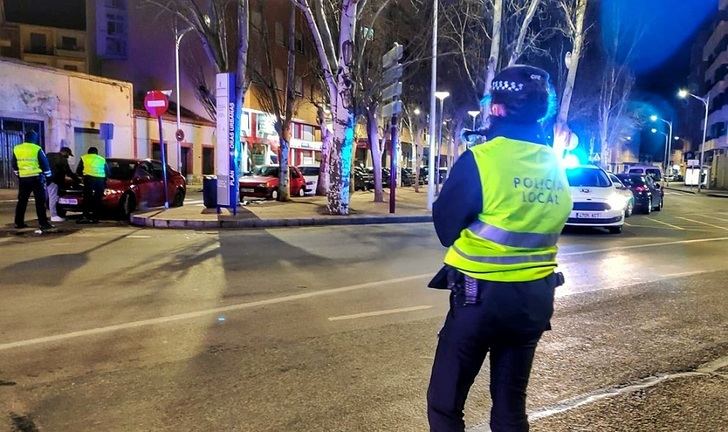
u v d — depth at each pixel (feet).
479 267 7.39
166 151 116.16
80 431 11.55
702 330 19.25
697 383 14.52
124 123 103.91
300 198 79.87
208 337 17.54
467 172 7.38
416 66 95.25
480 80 80.53
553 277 7.92
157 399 13.07
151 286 24.16
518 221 7.27
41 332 17.72
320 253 33.81
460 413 8.10
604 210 47.34
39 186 39.29
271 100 78.18
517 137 7.66
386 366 15.35
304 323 19.20
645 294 24.54
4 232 39.17
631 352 16.94
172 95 129.29
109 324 18.66
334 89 53.26
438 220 7.71
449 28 86.99
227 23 98.22
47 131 87.97
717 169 183.42
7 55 177.17
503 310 7.38
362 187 118.62
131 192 49.67
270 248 35.09
